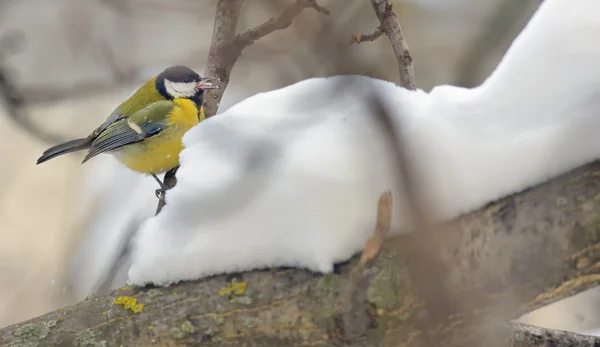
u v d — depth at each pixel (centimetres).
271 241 384
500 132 378
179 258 404
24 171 1406
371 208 362
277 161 381
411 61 535
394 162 318
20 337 423
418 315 353
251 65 816
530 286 366
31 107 1219
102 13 1223
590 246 361
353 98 382
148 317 409
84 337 414
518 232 365
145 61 1221
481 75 1142
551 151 369
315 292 377
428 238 300
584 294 946
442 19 1181
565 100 373
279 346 389
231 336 394
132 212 1149
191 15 1136
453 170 366
